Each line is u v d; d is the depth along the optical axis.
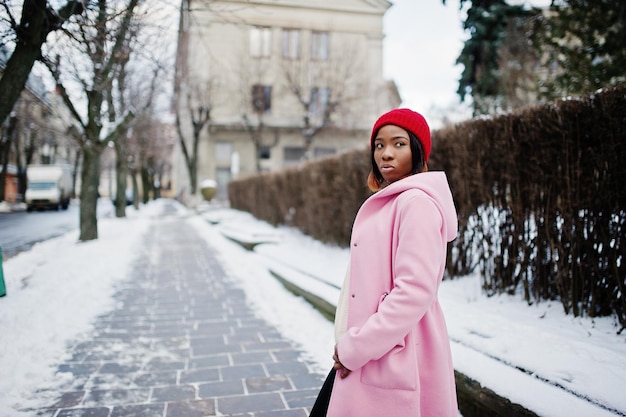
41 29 4.05
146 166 37.56
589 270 2.97
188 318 4.73
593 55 6.55
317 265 6.50
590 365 2.14
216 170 32.16
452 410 1.31
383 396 1.21
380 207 1.41
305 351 3.75
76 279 5.94
